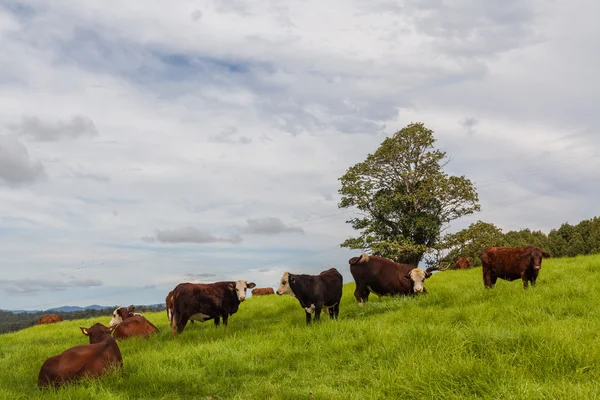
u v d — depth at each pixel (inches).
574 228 2576.3
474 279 730.8
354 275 631.8
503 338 299.9
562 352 268.5
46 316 1209.4
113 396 283.7
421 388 250.1
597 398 207.3
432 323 395.5
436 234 1378.0
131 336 542.3
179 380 320.8
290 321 547.2
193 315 547.8
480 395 237.0
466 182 1357.0
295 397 270.5
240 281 571.8
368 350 336.5
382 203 1385.3
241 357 361.4
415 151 1462.8
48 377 318.0
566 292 466.6
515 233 2787.9
